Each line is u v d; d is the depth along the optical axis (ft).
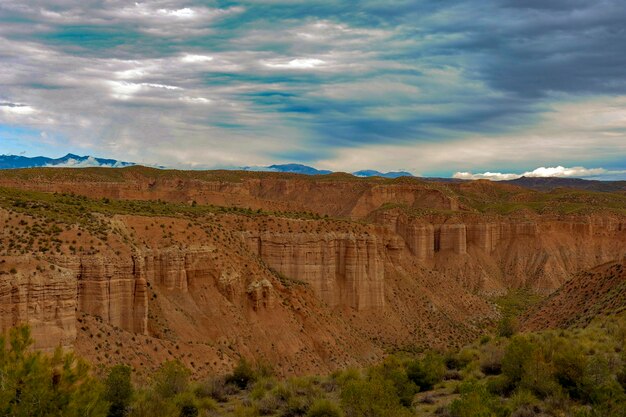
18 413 86.22
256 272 297.94
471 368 169.99
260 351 266.77
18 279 170.81
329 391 159.84
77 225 227.40
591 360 136.05
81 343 188.75
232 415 140.26
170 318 247.09
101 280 212.43
